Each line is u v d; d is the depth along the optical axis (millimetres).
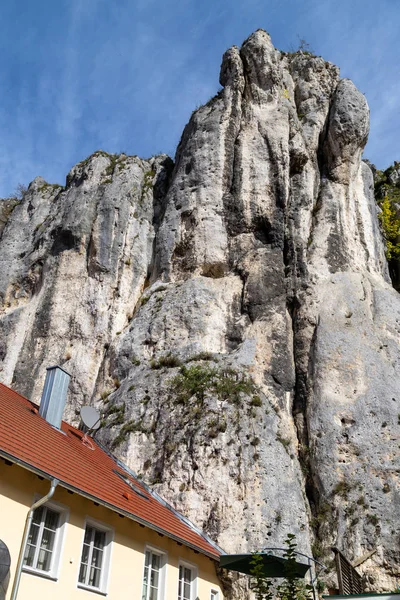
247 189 29203
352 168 31641
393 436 21656
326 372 23703
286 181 29312
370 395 22938
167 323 25703
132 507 15328
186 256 28422
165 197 32125
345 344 24453
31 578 12008
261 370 23797
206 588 16750
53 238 31562
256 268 26906
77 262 29844
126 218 31031
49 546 12922
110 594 13672
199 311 25781
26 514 12281
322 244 28312
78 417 25172
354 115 32094
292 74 35344
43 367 26859
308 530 19484
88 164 34312
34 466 12203
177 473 19922
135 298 28984
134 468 20625
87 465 16062
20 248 33031
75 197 32500
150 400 22531
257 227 28328
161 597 15125
